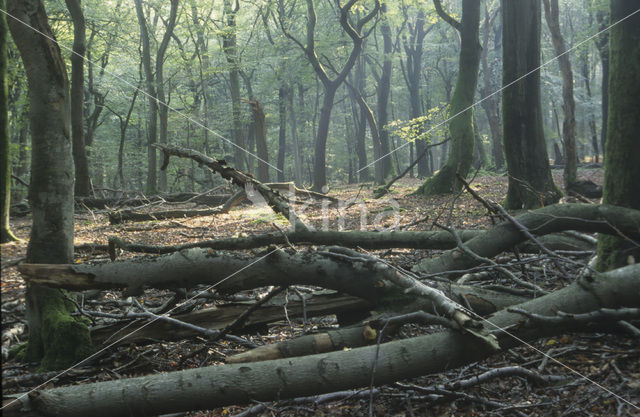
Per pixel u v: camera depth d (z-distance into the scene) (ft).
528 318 9.80
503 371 10.00
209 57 88.79
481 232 14.47
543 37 100.22
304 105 109.40
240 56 84.79
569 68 42.86
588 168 76.89
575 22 108.88
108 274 10.57
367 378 8.66
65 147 12.99
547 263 15.76
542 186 32.24
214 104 95.55
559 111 117.91
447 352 9.04
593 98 100.94
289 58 83.05
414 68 101.09
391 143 104.68
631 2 12.26
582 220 12.44
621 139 12.48
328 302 11.98
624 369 10.02
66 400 8.09
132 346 12.25
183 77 92.32
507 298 12.01
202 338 12.22
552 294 10.40
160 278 10.80
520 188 32.37
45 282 10.41
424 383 10.46
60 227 12.87
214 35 86.53
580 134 117.19
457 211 28.37
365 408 9.73
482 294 11.94
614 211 12.19
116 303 14.03
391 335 10.41
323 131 68.28
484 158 89.04
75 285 10.52
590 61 103.04
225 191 49.93
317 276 10.98
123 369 11.67
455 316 9.17
